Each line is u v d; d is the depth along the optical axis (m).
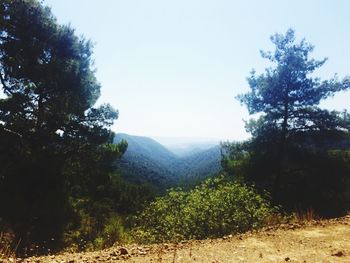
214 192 11.69
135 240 11.04
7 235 11.66
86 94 20.61
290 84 23.91
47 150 19.25
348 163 22.59
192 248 6.52
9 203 16.27
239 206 10.89
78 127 20.19
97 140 20.30
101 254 6.11
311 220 10.18
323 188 22.56
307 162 23.17
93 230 16.97
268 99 24.25
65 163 19.94
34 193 17.45
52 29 19.38
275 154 23.52
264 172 23.05
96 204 23.30
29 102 19.11
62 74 18.88
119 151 22.50
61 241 14.76
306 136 23.22
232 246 6.67
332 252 6.17
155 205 12.07
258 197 11.34
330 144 24.12
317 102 23.53
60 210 17.38
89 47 21.38
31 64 18.44
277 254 6.05
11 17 17.94
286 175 23.88
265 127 24.36
